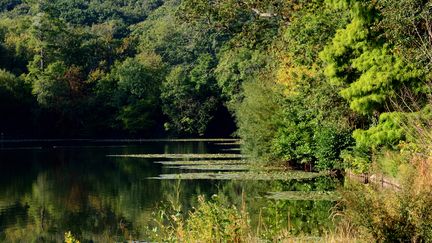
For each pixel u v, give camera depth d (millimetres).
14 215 22406
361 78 19266
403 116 17875
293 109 33250
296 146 34500
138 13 144375
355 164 23828
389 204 10281
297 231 15445
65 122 79625
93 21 136625
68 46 91812
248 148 40875
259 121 37406
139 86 83750
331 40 22672
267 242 11383
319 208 20078
